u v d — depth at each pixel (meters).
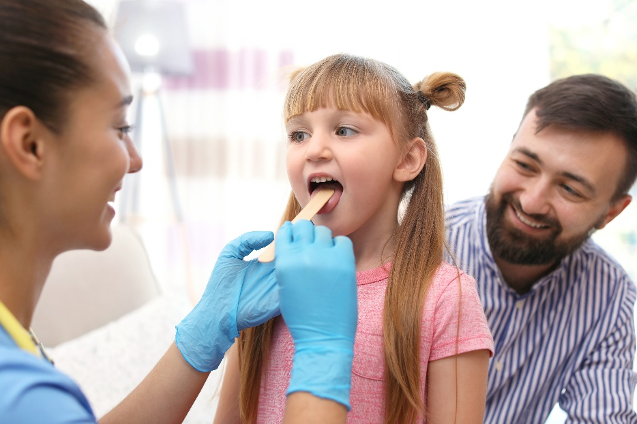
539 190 1.11
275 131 3.05
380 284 0.82
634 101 1.10
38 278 0.62
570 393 1.23
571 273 1.24
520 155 1.13
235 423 0.90
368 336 0.78
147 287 1.77
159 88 2.96
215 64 3.07
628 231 2.60
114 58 0.62
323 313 0.66
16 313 0.60
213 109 3.09
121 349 1.51
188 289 2.80
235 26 3.03
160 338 1.56
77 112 0.58
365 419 0.76
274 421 0.80
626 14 2.67
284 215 0.96
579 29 2.72
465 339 0.76
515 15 2.74
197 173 3.12
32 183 0.57
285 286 0.67
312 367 0.63
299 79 0.83
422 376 0.76
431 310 0.77
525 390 1.23
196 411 1.42
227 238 3.11
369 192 0.78
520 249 1.17
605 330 1.22
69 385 0.50
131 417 0.76
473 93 2.78
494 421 1.23
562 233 1.14
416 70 2.82
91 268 1.69
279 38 3.00
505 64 2.75
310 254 0.68
